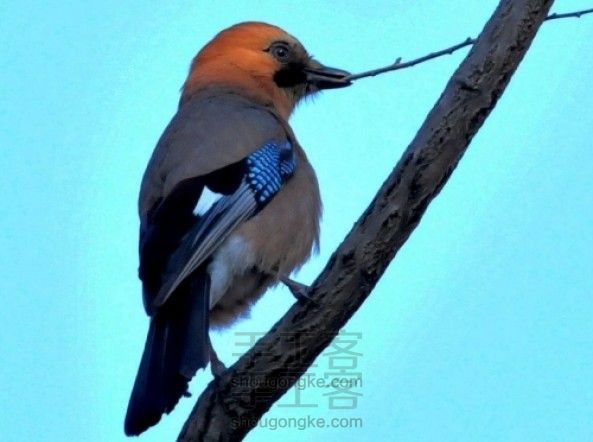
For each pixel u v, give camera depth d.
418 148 8.66
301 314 9.06
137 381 9.19
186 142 10.69
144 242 9.90
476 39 8.59
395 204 8.77
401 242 8.92
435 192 8.77
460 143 8.63
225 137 10.66
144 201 10.56
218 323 11.08
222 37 12.96
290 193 10.88
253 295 10.83
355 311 9.12
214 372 9.47
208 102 11.77
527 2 8.43
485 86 8.52
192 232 9.85
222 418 9.33
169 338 9.37
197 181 10.22
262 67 12.87
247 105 11.87
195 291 9.80
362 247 8.88
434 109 8.66
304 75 13.07
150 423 8.95
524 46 8.52
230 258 10.16
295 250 10.84
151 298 9.50
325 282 9.02
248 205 10.31
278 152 10.91
